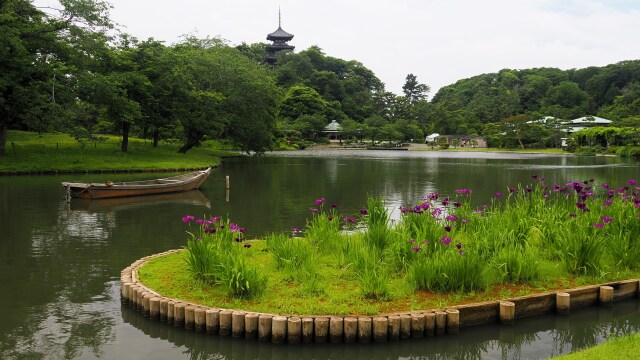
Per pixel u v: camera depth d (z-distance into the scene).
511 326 6.96
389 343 6.45
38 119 28.23
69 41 30.03
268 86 43.91
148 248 11.30
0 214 15.79
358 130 96.69
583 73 129.75
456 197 20.67
